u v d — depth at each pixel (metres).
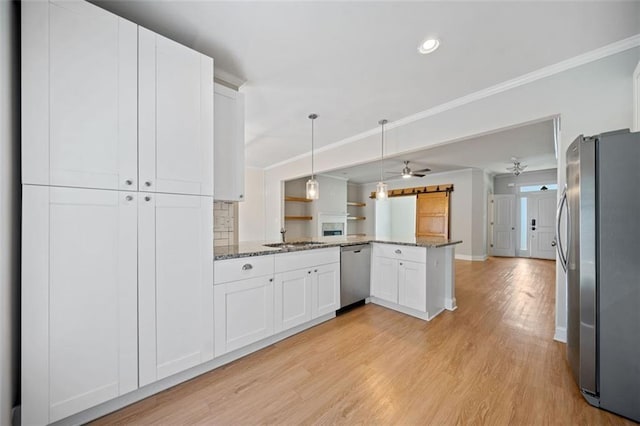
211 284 1.84
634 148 1.42
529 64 2.27
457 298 3.61
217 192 2.11
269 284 2.22
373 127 3.83
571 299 1.75
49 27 1.28
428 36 1.94
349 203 8.71
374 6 1.66
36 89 1.24
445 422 1.41
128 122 1.50
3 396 1.16
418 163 6.09
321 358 2.06
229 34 1.92
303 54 2.16
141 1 1.60
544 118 2.35
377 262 3.32
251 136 4.25
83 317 1.36
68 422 1.36
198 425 1.39
